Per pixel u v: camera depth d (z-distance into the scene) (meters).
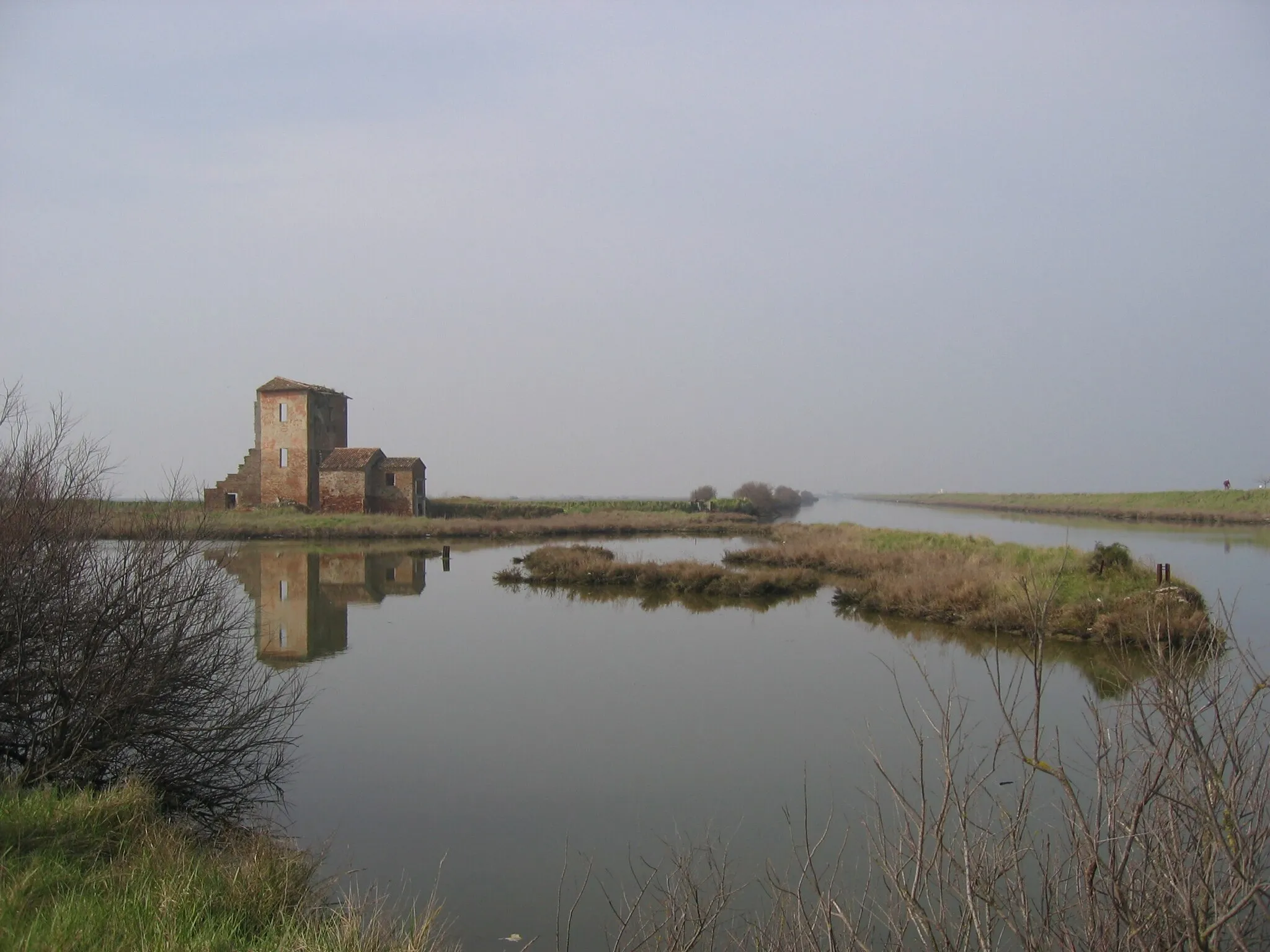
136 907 6.24
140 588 9.91
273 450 67.12
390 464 68.25
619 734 13.70
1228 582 30.48
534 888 8.52
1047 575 24.20
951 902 7.35
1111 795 5.46
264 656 19.56
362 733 13.75
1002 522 87.56
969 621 23.27
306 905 7.48
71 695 9.38
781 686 16.83
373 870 8.95
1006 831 5.98
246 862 7.70
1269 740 5.76
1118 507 115.62
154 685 9.60
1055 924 5.52
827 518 106.12
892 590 26.78
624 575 32.88
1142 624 18.34
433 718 14.61
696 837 9.73
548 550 38.94
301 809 10.61
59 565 9.45
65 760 9.12
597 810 10.58
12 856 6.85
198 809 10.27
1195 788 4.91
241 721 10.66
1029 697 15.20
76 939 5.50
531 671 18.27
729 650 20.53
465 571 37.16
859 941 5.50
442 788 11.38
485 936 7.57
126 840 7.64
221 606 11.40
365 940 6.26
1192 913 4.30
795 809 10.50
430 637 22.16
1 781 8.41
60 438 10.15
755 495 116.56
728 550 45.81
